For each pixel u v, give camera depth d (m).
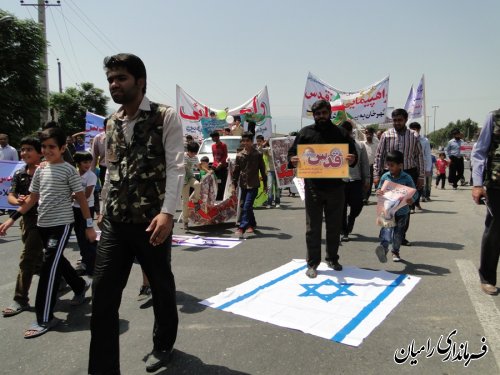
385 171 6.39
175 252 6.29
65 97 42.22
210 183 8.34
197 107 17.16
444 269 5.05
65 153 5.01
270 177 11.28
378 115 14.09
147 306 4.20
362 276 4.85
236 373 2.89
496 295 4.14
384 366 2.93
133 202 2.73
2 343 3.50
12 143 22.72
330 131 4.97
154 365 2.95
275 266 5.43
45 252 3.81
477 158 4.19
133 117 2.80
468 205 10.38
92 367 2.69
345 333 3.42
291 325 3.59
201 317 3.83
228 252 6.23
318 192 4.94
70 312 4.17
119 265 2.79
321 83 14.29
